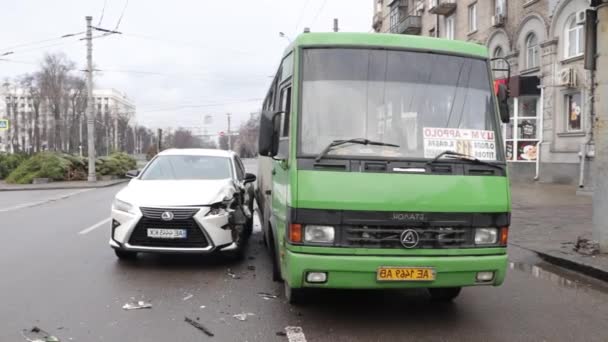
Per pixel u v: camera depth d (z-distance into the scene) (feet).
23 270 22.33
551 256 25.05
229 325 15.61
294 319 16.20
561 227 33.53
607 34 24.29
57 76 252.83
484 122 16.30
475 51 17.35
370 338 14.67
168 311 16.93
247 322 15.89
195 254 26.09
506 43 77.51
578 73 61.05
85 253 26.04
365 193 14.40
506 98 17.57
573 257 24.39
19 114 295.69
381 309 17.37
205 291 19.31
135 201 22.79
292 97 15.92
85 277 21.17
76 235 31.68
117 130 297.12
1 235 31.71
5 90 295.48
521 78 68.69
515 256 26.40
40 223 37.40
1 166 105.19
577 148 61.67
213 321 15.97
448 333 15.20
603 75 24.44
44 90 250.98
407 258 14.28
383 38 16.79
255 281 20.80
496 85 18.72
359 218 14.30
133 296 18.60
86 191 75.20
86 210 46.57
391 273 14.23
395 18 131.44
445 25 101.81
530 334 15.21
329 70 16.19
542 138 68.18
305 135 15.31
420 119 15.88
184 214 22.38
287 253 14.69
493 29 81.46
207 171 27.86
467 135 15.92
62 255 25.53
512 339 14.80
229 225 23.49
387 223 14.35
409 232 14.42
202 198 22.99
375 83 16.12
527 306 18.04
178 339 14.46
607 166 24.64
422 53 16.80
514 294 19.62
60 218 40.45
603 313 17.34
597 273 22.08
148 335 14.74
